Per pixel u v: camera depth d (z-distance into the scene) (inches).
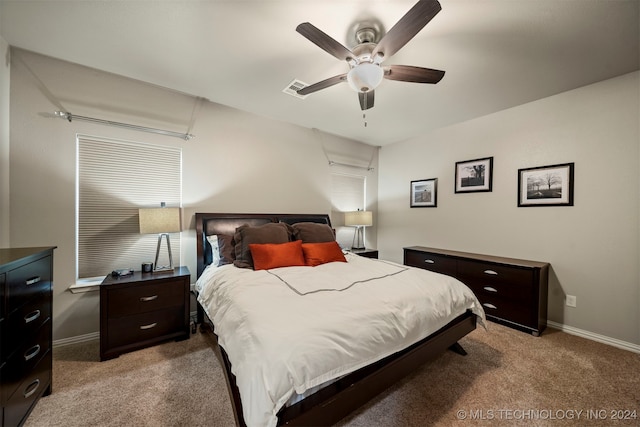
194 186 107.4
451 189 136.5
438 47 70.7
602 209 89.0
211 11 59.0
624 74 84.4
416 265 136.0
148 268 89.7
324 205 152.3
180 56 76.7
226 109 115.5
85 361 73.2
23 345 49.9
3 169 72.1
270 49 73.0
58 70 81.3
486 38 66.9
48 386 59.1
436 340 63.2
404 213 162.4
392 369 52.1
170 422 52.0
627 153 84.4
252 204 123.6
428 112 118.0
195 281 105.7
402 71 66.1
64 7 58.1
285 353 38.8
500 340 88.4
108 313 74.8
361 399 46.3
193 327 93.7
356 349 45.2
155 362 73.4
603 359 76.6
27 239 77.2
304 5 56.9
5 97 72.8
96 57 77.8
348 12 59.1
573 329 94.1
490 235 119.8
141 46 72.2
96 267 88.6
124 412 54.4
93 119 86.3
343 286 66.2
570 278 95.7
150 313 81.6
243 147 120.4
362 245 171.6
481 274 108.7
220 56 76.5
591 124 91.1
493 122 118.6
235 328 48.9
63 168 82.3
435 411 55.8
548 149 101.4
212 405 56.9
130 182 94.3
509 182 113.1
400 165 165.5
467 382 65.7
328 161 153.3
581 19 59.8
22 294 49.6
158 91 99.1
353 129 144.6
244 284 67.1
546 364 73.9
